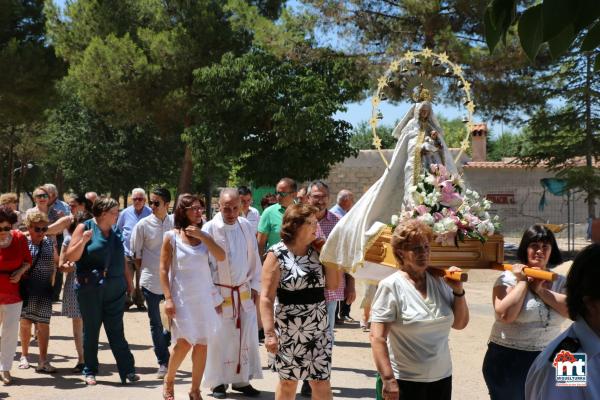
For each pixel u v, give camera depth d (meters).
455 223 4.88
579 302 2.62
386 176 5.49
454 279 4.19
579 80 23.22
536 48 1.89
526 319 4.68
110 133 40.47
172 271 6.72
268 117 24.73
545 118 24.30
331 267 5.36
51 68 26.62
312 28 24.12
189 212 6.73
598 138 24.20
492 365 4.86
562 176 25.61
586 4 1.70
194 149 25.86
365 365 8.58
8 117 27.38
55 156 42.28
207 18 27.03
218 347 7.11
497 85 22.00
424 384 4.32
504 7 2.06
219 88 24.64
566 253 22.52
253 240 7.38
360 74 24.39
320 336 5.31
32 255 8.06
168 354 8.05
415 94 5.95
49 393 7.15
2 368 7.57
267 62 24.38
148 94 27.33
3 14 25.25
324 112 23.27
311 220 5.27
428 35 22.59
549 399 2.63
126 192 41.94
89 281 7.45
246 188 10.61
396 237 4.31
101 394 7.12
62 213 12.12
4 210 7.61
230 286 7.16
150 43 26.88
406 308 4.26
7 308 7.56
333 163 25.02
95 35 27.59
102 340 10.05
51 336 10.28
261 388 7.54
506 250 23.23
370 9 24.00
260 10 32.03
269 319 5.20
